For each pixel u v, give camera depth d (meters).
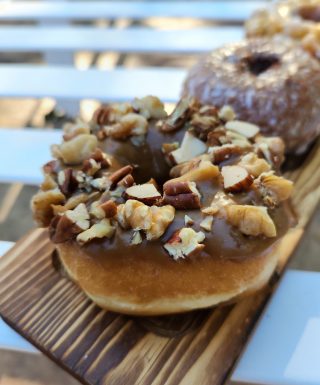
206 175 0.23
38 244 0.26
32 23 0.60
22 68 0.40
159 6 0.50
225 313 0.24
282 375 0.22
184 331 0.23
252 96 0.32
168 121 0.27
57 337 0.23
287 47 0.34
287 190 0.24
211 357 0.22
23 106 0.43
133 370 0.22
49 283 0.25
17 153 0.33
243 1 0.51
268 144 0.26
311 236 0.33
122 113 0.27
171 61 0.54
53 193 0.24
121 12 0.49
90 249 0.22
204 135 0.26
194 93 0.33
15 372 0.29
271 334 0.23
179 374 0.22
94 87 0.38
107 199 0.23
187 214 0.22
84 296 0.24
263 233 0.22
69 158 0.25
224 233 0.22
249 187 0.23
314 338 0.23
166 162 0.26
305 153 0.32
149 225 0.22
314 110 0.32
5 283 0.25
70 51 0.45
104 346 0.23
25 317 0.24
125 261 0.22
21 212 0.35
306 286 0.25
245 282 0.23
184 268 0.22
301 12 0.41
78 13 0.49
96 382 0.22
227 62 0.34
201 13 0.49
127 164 0.26
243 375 0.22
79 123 0.27
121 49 0.43
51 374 0.29
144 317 0.24
